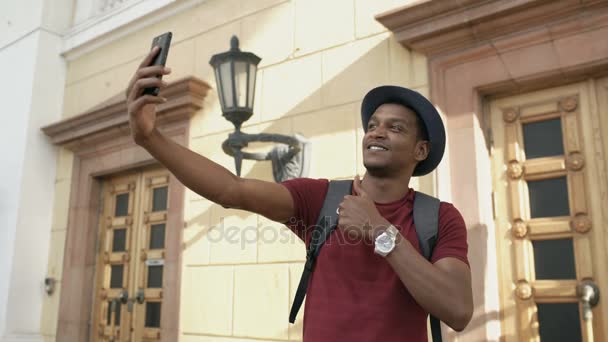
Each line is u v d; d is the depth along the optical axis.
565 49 2.85
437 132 1.66
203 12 4.71
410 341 1.38
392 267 1.36
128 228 4.99
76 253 5.18
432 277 1.31
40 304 5.33
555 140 2.99
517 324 2.91
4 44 6.14
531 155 3.05
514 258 2.99
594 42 2.76
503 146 3.14
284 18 4.14
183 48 4.80
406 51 3.44
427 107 1.65
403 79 3.42
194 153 1.52
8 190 5.50
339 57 3.75
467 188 3.05
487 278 2.91
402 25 3.30
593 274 2.73
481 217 2.98
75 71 5.80
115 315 4.91
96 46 5.61
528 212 3.00
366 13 3.69
